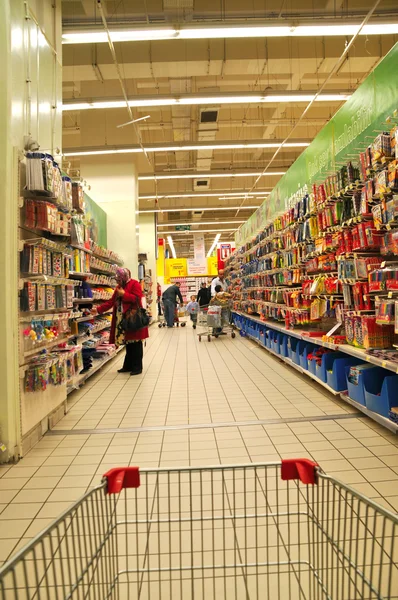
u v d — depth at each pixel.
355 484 2.39
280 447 3.04
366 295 3.66
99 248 7.32
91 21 6.67
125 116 10.89
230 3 7.58
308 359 5.18
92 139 10.88
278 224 7.17
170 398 4.71
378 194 3.37
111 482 1.25
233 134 13.84
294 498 2.21
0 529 2.08
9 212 3.03
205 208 18.02
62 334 4.26
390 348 3.57
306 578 1.60
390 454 2.83
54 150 4.18
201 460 2.86
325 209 4.63
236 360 7.27
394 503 2.16
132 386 5.41
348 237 4.04
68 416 4.11
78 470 2.79
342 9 7.12
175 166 16.98
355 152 4.28
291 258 6.42
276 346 6.96
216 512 2.10
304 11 7.11
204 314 11.05
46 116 3.96
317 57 8.45
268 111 12.41
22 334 3.15
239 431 3.45
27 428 3.16
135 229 10.59
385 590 1.50
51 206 3.38
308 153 5.81
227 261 16.77
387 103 3.62
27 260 3.17
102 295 7.75
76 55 8.29
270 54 8.38
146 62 8.33
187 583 1.60
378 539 1.80
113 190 10.59
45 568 0.98
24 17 3.44
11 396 2.97
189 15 6.89
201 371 6.32
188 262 22.81
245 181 18.17
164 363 7.19
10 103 3.07
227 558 1.73
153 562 1.71
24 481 2.64
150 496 2.32
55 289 3.79
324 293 4.84
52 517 2.19
